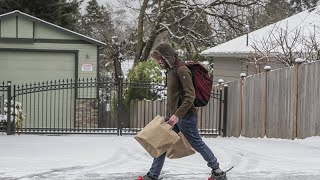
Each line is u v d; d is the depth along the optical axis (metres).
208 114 17.17
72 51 21.95
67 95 21.77
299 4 35.00
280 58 18.31
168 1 31.22
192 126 6.52
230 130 15.63
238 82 15.49
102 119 21.73
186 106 6.23
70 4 33.50
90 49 22.09
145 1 32.22
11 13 21.42
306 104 12.47
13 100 14.91
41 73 21.94
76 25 35.12
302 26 23.44
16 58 21.81
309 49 18.77
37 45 21.86
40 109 21.98
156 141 6.23
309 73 12.44
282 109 13.34
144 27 33.44
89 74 22.06
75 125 21.52
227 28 31.41
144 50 32.66
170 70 6.47
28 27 21.77
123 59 36.91
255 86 14.58
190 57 31.23
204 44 31.72
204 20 31.09
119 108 15.25
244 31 30.52
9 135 14.41
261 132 14.25
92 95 21.86
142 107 20.61
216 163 6.72
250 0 30.66
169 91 6.48
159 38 33.53
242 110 15.23
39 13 31.48
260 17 31.55
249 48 24.38
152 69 23.38
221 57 27.64
